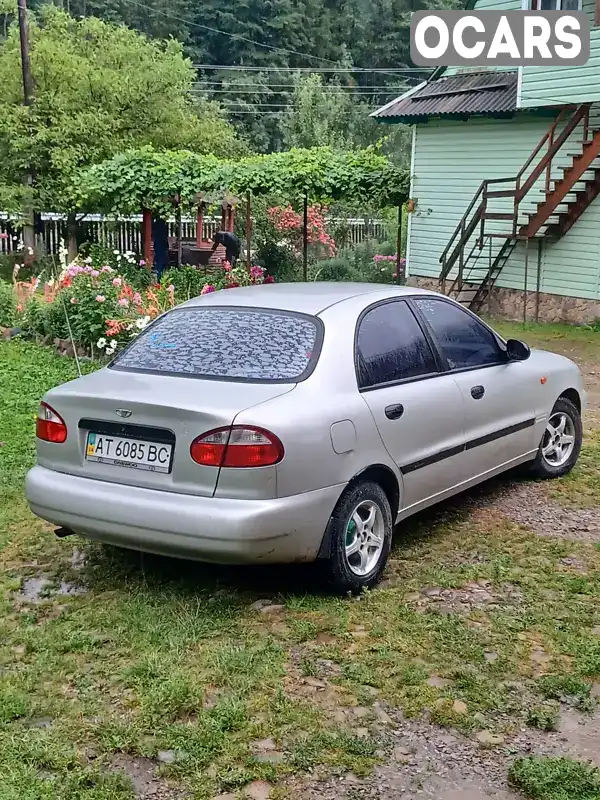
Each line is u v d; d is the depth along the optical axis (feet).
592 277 52.60
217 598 14.29
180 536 12.94
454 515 18.75
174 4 189.98
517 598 14.60
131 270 52.29
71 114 72.23
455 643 12.91
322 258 77.30
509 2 54.90
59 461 14.47
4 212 76.07
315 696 11.54
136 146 73.46
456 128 61.26
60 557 16.24
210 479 12.89
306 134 116.16
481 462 18.08
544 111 53.67
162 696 11.23
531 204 56.49
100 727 10.70
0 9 79.66
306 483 13.30
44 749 10.21
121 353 16.10
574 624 13.65
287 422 13.07
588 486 20.97
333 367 14.37
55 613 13.93
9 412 26.48
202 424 12.94
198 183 55.16
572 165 50.98
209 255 67.21
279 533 13.00
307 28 195.31
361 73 200.85
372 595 14.49
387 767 10.09
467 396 17.25
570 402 21.70
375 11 205.46
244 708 11.10
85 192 66.64
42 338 37.55
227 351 14.85
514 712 11.23
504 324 54.24
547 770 9.87
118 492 13.57
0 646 12.83
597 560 16.31
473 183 60.70
